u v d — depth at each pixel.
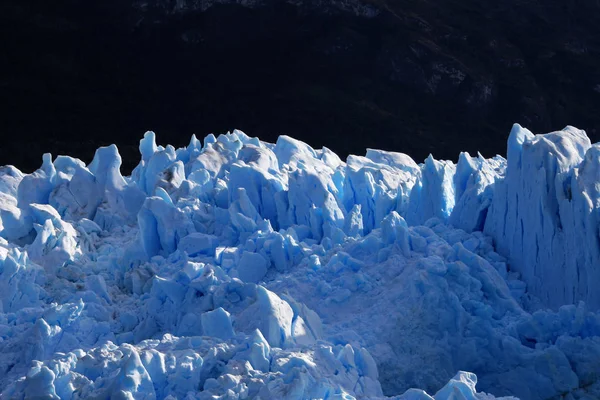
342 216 40.00
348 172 42.44
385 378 30.39
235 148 49.41
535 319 31.75
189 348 29.53
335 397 25.72
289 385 25.70
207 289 35.12
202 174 45.12
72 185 45.69
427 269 32.34
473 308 32.25
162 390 27.52
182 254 38.56
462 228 37.69
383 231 35.56
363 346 30.77
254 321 32.03
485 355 31.42
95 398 26.91
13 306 37.19
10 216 42.12
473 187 37.69
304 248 37.69
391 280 33.72
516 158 35.56
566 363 30.50
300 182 40.78
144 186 47.66
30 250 40.38
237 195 41.97
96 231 43.34
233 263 37.78
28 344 33.16
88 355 29.00
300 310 31.20
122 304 37.44
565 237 33.84
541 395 30.66
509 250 35.88
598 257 32.97
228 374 26.89
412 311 31.83
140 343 30.62
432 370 31.00
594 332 31.08
